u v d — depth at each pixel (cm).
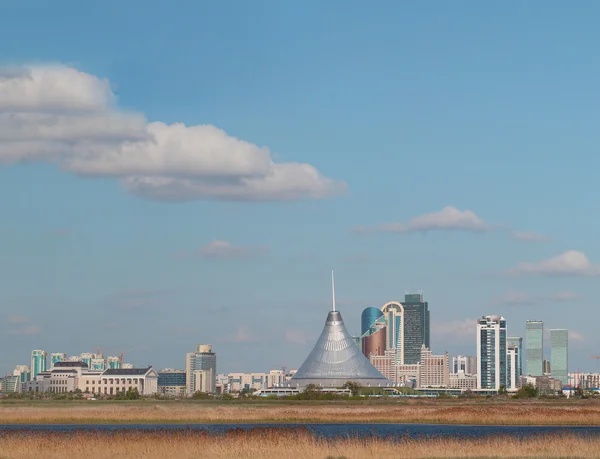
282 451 11181
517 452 11256
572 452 11225
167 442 12044
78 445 11688
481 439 12850
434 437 13900
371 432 15888
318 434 15050
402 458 10694
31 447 11544
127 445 11738
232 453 11050
